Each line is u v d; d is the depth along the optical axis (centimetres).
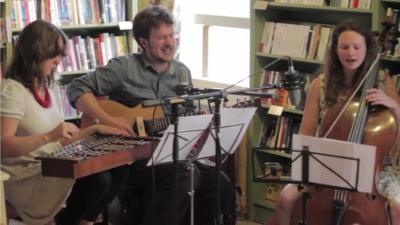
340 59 313
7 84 304
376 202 286
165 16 356
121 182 332
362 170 263
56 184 303
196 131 280
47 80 320
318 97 328
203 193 353
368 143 292
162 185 332
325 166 269
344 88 319
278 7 416
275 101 410
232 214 357
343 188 269
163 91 365
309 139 270
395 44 345
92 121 350
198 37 511
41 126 309
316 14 416
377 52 315
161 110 350
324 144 266
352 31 309
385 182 303
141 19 356
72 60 468
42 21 312
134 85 363
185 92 295
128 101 365
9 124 297
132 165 340
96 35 493
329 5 381
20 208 311
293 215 307
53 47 306
